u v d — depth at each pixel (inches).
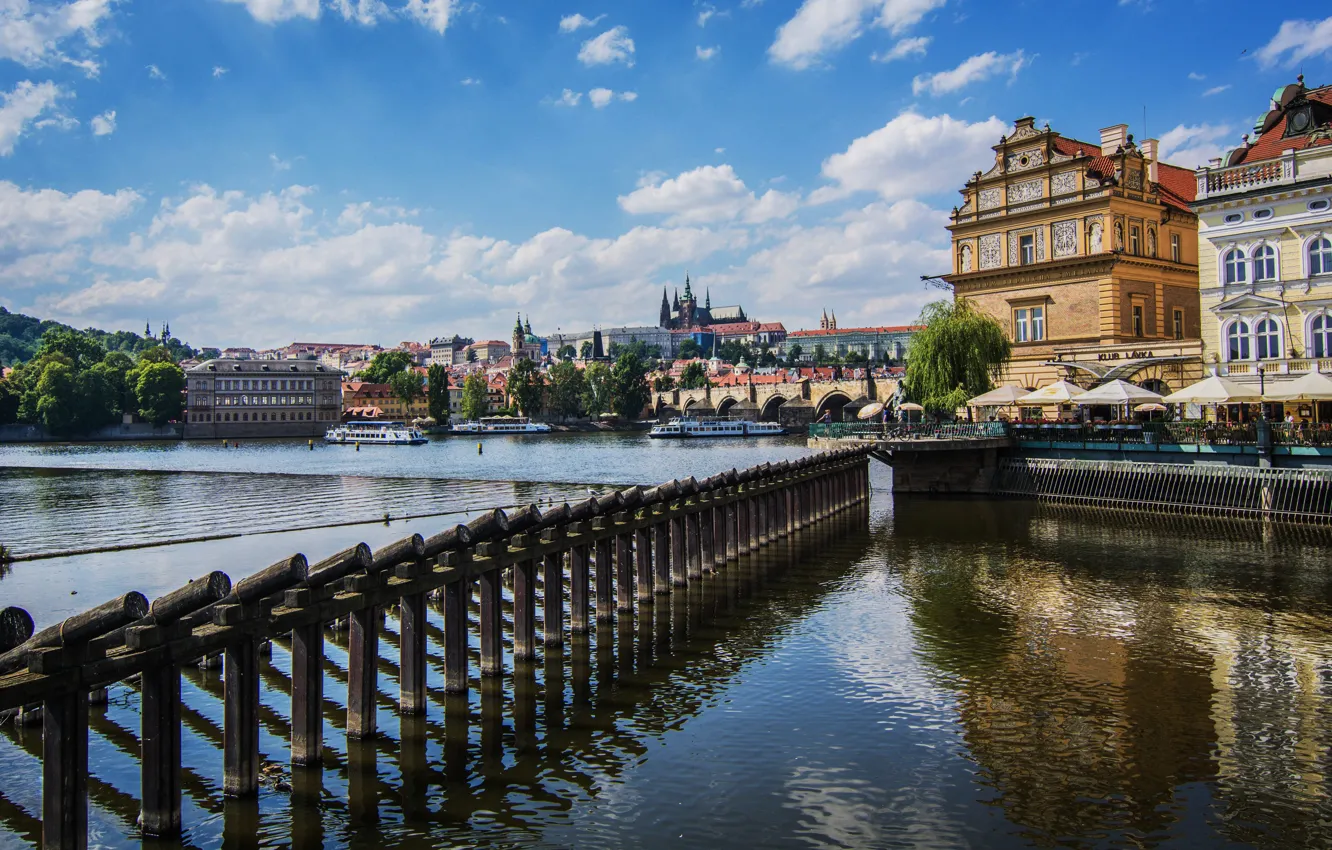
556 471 4037.9
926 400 2623.0
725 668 956.6
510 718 813.9
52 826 513.7
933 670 943.7
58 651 508.4
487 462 4744.1
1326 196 2000.5
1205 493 1968.5
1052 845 600.4
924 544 1684.3
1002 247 2898.6
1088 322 2684.5
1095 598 1242.0
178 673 586.6
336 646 1043.3
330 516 2237.9
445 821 632.4
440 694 872.9
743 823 630.5
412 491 2977.4
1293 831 614.9
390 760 724.7
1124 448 2144.4
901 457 2458.2
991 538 1736.0
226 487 3174.2
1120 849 594.9
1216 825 623.2
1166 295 2812.5
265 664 966.4
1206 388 1899.6
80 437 7849.4
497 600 892.6
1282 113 2443.4
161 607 563.8
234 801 629.6
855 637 1067.3
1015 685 895.7
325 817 634.2
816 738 772.0
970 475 2410.2
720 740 768.3
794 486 1818.4
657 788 682.2
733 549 1525.6
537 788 681.0
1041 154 2787.9
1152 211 2773.1
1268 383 2085.4
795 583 1358.3
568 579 1478.8
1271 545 1594.5
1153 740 760.3
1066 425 2298.2
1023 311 2842.0
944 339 2576.3
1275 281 2079.2
